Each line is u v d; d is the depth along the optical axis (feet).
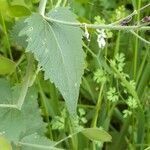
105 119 1.48
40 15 1.03
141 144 1.46
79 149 1.47
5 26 1.38
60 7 1.06
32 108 1.24
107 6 1.69
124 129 1.52
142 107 1.48
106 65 1.46
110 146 1.55
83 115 1.56
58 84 0.99
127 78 1.59
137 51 1.52
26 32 1.00
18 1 1.25
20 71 1.33
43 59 0.99
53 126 1.40
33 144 1.20
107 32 1.43
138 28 0.99
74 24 1.01
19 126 1.09
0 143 1.06
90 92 1.52
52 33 1.01
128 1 1.72
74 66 1.01
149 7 1.58
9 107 1.12
